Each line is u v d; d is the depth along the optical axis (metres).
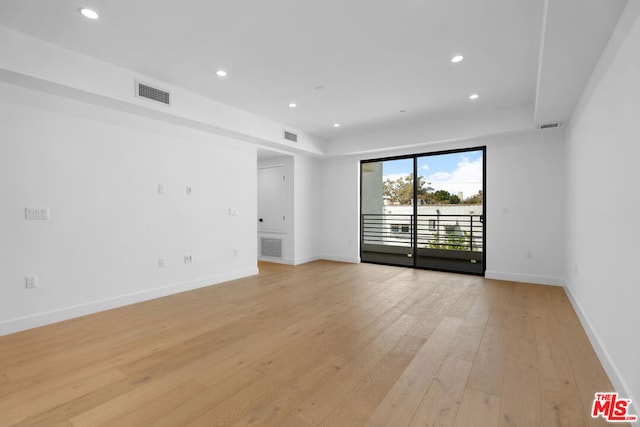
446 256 6.09
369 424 1.60
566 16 1.84
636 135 1.71
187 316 3.22
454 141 5.14
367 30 2.54
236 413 1.69
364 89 3.78
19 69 2.55
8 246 2.75
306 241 6.55
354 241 6.47
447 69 3.24
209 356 2.35
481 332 2.79
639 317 1.63
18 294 2.81
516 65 3.14
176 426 1.58
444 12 2.29
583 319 2.94
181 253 4.19
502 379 2.02
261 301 3.75
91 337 2.69
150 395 1.85
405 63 3.11
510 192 4.73
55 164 3.04
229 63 3.13
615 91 2.09
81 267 3.22
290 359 2.30
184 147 4.23
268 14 2.33
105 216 3.41
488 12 2.28
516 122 4.42
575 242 3.49
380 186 6.48
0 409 1.72
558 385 1.95
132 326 2.94
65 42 2.72
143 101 3.41
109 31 2.55
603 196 2.37
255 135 4.82
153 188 3.87
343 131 5.83
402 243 6.17
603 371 2.12
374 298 3.86
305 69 3.25
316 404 1.77
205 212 4.50
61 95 3.05
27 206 2.86
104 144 3.40
